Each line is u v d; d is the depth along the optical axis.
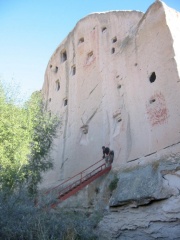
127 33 16.12
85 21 21.09
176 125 10.38
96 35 19.31
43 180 18.69
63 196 11.90
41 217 7.68
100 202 11.77
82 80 19.20
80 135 17.45
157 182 9.65
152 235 9.23
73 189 12.27
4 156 11.09
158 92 11.84
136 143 12.41
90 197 12.95
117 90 15.18
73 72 20.91
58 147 18.98
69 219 8.34
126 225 10.11
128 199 10.20
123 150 13.09
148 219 9.48
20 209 7.75
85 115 17.58
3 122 11.68
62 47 23.14
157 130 11.30
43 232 6.96
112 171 12.84
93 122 16.62
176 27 12.81
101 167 13.62
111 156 13.60
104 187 12.45
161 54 12.21
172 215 8.78
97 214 10.85
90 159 15.70
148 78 12.73
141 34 14.08
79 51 20.64
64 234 7.57
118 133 13.95
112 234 10.40
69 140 18.27
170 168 9.63
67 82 20.97
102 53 17.97
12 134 11.60
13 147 11.43
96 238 8.71
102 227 10.68
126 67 14.86
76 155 17.02
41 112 15.95
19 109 13.38
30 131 13.10
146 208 9.74
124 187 11.02
